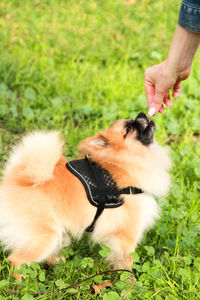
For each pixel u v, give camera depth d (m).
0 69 1.94
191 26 1.15
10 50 2.18
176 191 1.46
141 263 1.30
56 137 1.26
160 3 3.09
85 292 1.21
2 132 1.67
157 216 1.32
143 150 1.28
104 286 1.23
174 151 1.65
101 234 1.27
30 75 1.93
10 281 1.22
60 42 2.35
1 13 2.70
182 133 1.78
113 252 1.27
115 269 1.28
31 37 2.41
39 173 1.23
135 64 2.25
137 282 1.20
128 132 1.27
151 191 1.29
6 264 1.26
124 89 1.95
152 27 2.71
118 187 1.25
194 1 1.13
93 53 2.28
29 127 1.70
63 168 1.27
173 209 1.40
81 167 1.26
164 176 1.32
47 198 1.23
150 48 2.42
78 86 1.91
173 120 1.79
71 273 1.25
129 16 2.86
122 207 1.26
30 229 1.22
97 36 2.50
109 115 1.77
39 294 1.19
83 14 2.83
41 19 2.68
